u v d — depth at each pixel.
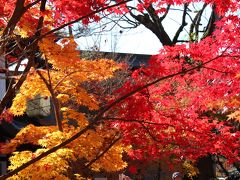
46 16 7.52
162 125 8.28
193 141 8.65
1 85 14.91
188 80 8.58
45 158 6.72
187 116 8.59
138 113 7.95
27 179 6.95
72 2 7.18
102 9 6.59
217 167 21.11
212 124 8.71
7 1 7.41
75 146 7.47
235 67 8.09
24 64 8.16
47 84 8.55
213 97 8.77
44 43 7.56
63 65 8.11
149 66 8.21
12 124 13.55
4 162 14.02
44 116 13.64
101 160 8.66
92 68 8.57
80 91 8.90
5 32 6.51
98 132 8.46
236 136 8.66
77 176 8.05
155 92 8.39
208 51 8.12
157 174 17.81
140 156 8.91
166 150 8.87
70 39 7.79
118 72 15.69
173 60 8.35
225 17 7.85
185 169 16.69
